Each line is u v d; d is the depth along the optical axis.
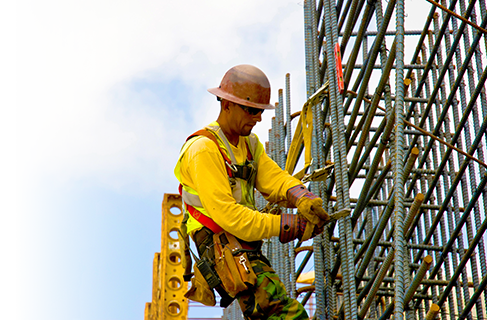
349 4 21.47
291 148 16.73
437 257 24.59
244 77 14.59
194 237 14.20
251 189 14.88
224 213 13.33
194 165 13.77
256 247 13.91
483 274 22.03
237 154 14.68
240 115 14.51
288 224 13.36
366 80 18.27
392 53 16.44
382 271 17.06
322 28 23.47
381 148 17.36
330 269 20.16
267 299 13.21
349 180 19.61
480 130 21.95
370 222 26.94
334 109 18.38
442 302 22.83
